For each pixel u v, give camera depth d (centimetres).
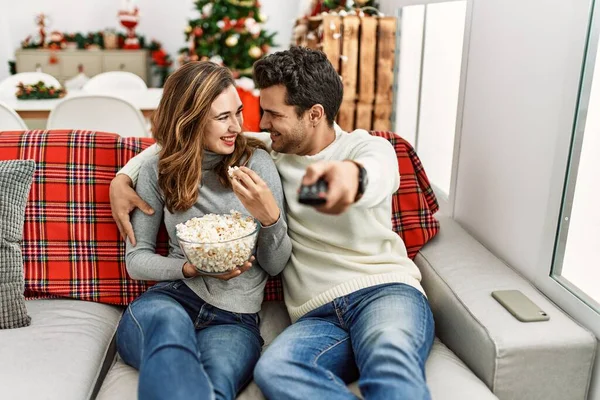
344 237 143
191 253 128
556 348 123
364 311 133
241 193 131
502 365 123
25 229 161
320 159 146
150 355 114
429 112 264
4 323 142
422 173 177
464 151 192
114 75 389
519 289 143
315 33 321
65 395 121
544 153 143
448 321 144
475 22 180
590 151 128
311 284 144
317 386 115
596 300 128
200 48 404
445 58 239
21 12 559
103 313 158
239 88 378
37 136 166
